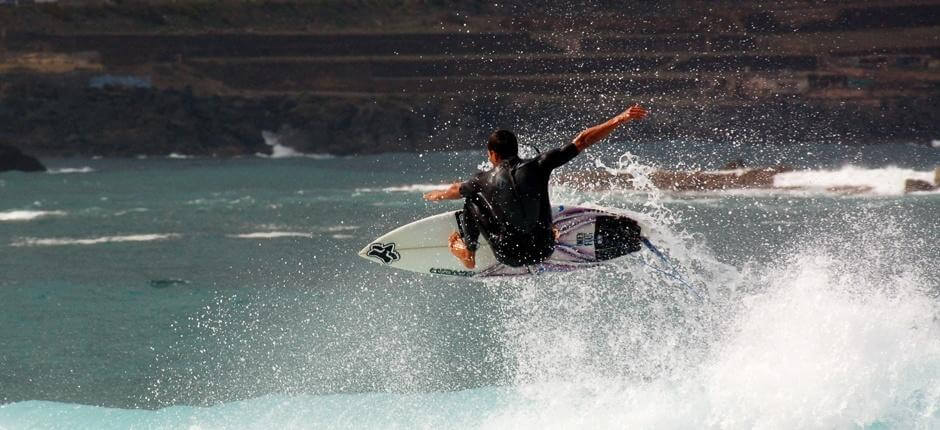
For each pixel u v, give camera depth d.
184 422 33.50
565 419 30.81
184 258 81.88
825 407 28.47
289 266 75.12
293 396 36.22
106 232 103.88
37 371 44.00
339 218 112.62
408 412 33.25
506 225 29.50
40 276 73.38
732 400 29.80
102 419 34.06
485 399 34.12
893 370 30.05
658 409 30.23
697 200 105.56
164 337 50.91
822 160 157.75
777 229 82.62
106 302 61.69
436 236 33.22
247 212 123.00
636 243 32.38
